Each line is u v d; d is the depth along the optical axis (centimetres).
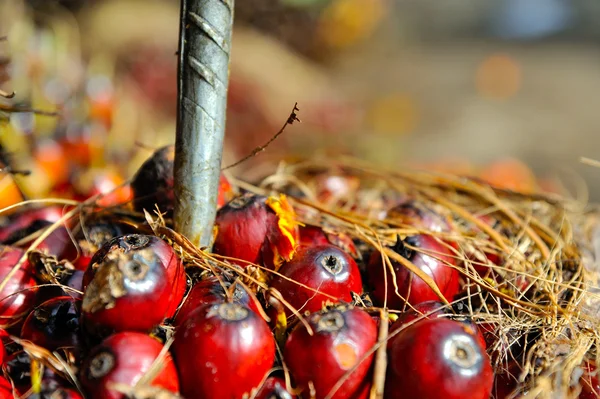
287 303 31
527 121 168
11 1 64
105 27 95
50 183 45
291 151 85
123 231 36
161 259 30
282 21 124
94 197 37
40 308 31
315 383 30
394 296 34
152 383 29
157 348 29
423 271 34
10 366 31
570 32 243
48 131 53
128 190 44
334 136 100
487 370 29
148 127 73
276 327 32
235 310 29
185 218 33
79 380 29
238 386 29
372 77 172
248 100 96
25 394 30
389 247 36
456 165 72
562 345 32
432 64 203
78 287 33
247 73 101
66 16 92
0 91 34
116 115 65
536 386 30
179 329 30
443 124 157
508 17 255
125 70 91
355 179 46
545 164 143
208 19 31
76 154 52
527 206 44
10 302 33
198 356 29
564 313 33
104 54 90
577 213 45
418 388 29
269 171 51
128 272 30
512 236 40
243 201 34
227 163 75
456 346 29
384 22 185
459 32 240
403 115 143
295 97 106
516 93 188
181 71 32
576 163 144
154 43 95
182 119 32
